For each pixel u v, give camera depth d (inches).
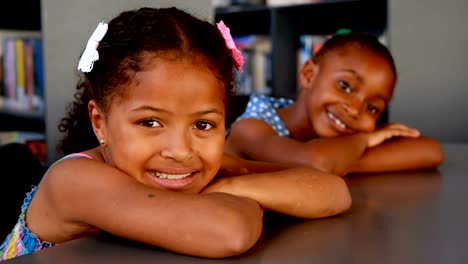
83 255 23.0
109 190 27.6
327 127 59.4
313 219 30.4
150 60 28.9
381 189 38.9
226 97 31.8
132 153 29.5
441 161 50.6
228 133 57.1
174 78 28.6
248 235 24.2
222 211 25.1
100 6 80.8
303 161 48.2
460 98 101.4
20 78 96.7
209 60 29.9
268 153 51.6
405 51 101.7
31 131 97.7
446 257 22.4
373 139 52.6
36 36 97.0
